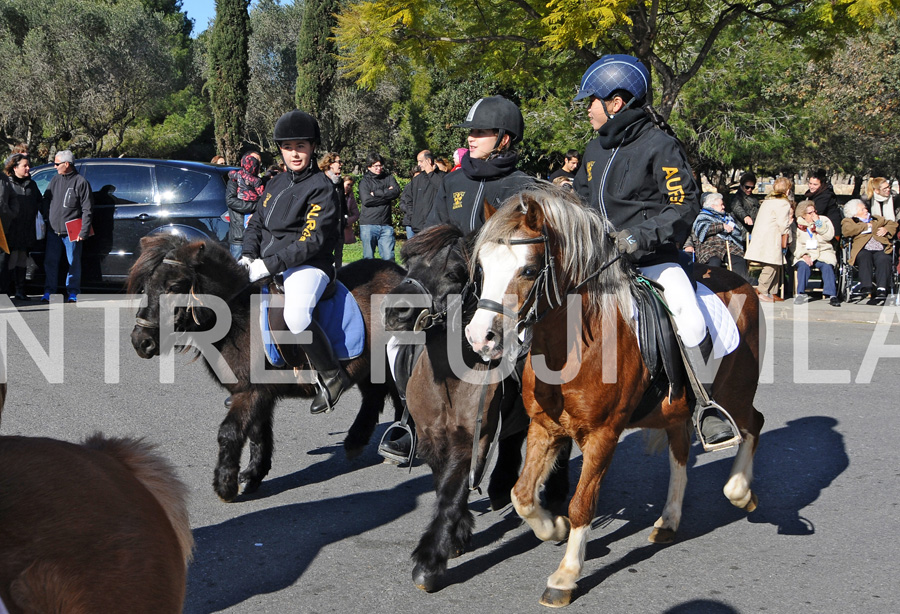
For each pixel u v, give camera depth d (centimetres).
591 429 350
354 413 650
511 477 438
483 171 404
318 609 341
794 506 464
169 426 593
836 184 3891
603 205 392
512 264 305
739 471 436
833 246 1209
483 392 357
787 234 1123
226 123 3164
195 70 4241
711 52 1794
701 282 439
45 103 3003
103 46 3047
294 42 3478
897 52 2011
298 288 452
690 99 1900
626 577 375
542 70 1413
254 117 3497
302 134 456
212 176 1135
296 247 449
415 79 1488
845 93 2117
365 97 3131
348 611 340
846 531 428
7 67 2942
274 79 3481
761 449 566
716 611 341
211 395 678
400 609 342
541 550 405
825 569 382
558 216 327
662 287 384
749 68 1870
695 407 402
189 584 362
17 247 1086
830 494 482
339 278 510
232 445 447
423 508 457
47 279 1105
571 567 349
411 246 364
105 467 190
